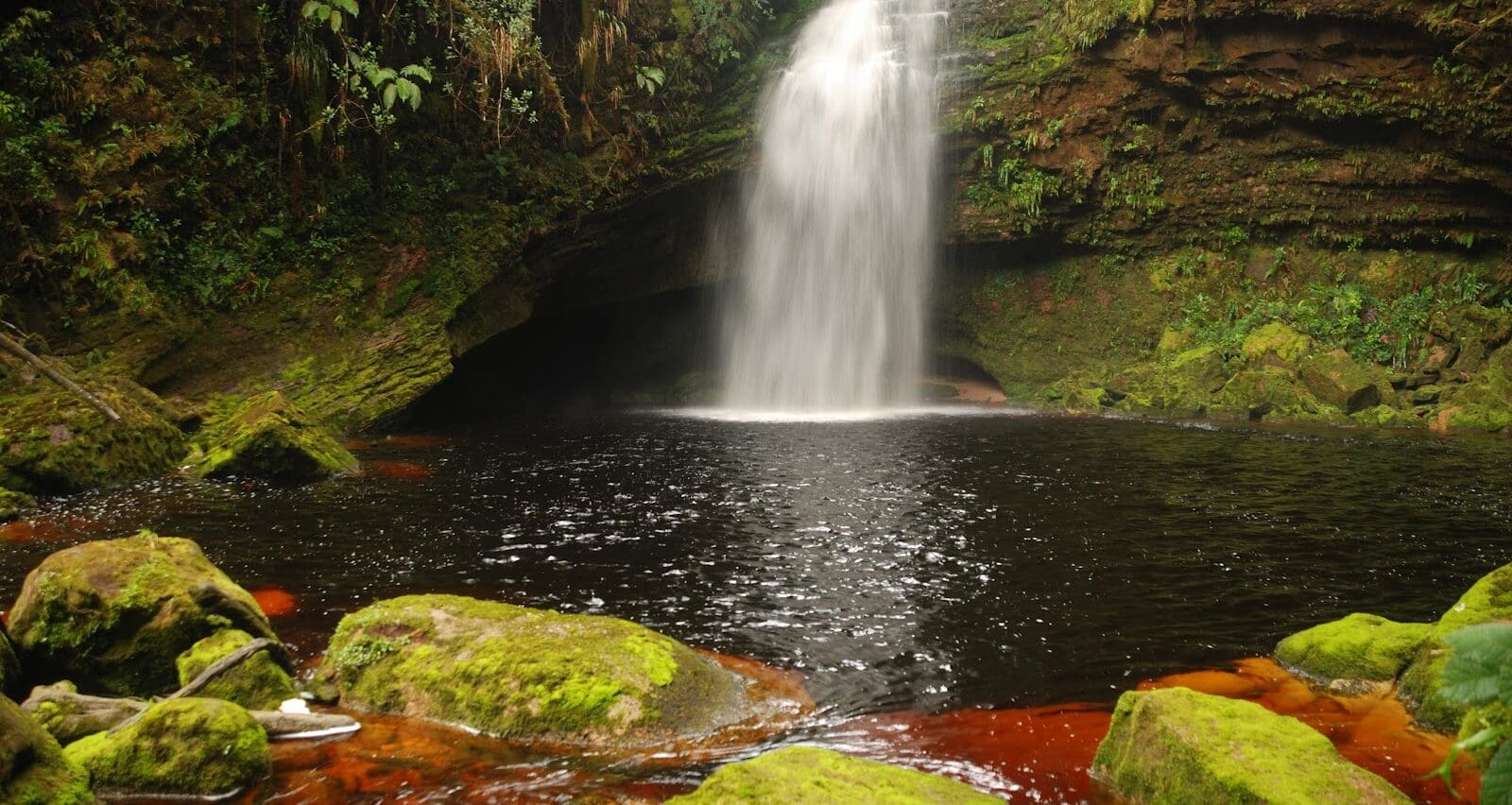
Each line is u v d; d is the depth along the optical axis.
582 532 9.26
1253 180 21.48
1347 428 17.45
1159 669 5.75
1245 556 8.34
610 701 4.76
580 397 24.19
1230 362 20.28
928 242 23.05
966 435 16.81
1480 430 17.02
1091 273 22.80
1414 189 20.52
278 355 15.96
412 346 17.05
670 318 24.42
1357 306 20.58
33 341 13.50
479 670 4.97
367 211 17.52
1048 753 4.59
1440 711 4.73
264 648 5.06
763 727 4.88
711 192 22.20
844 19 23.77
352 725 4.79
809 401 23.45
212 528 9.27
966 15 22.81
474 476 12.37
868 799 3.53
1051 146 21.58
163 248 15.36
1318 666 5.59
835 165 22.88
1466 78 18.84
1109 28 20.27
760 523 9.64
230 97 16.09
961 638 6.32
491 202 18.67
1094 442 15.57
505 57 17.94
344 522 9.62
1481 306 19.69
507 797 4.09
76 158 14.62
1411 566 8.01
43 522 9.45
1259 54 19.98
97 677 5.17
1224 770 3.70
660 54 21.34
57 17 14.95
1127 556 8.36
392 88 16.22
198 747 4.14
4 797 3.18
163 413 13.57
